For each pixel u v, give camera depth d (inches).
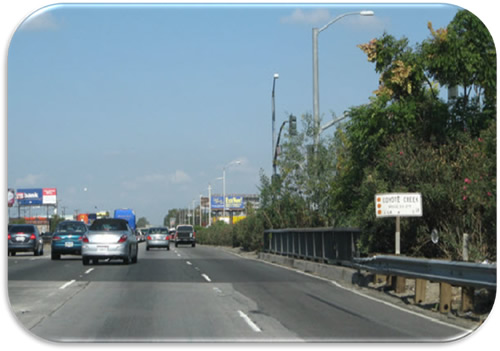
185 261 1300.4
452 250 761.6
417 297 580.4
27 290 695.7
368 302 597.6
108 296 641.0
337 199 999.6
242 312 530.0
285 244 1323.8
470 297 510.3
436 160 789.2
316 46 1170.6
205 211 7145.7
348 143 975.0
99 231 1122.7
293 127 1392.7
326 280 838.5
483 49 867.4
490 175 715.4
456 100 885.8
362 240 815.1
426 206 772.6
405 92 903.7
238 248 2283.5
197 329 447.8
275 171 1504.7
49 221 4463.6
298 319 493.0
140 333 433.4
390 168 803.4
